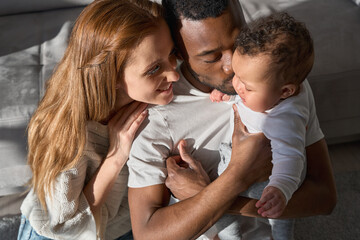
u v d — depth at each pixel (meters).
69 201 1.05
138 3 0.90
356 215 1.72
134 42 0.86
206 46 0.87
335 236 1.67
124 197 1.25
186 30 0.86
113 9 0.87
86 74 0.93
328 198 1.08
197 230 0.97
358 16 1.79
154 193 1.03
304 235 1.68
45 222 1.10
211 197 0.97
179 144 1.06
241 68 0.86
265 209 0.87
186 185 1.02
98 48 0.89
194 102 1.07
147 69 0.90
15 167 1.65
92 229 1.11
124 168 1.15
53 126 1.03
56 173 1.03
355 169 1.89
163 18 0.90
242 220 1.30
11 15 2.07
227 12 0.84
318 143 1.11
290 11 1.85
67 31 1.92
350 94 1.68
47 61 1.79
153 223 1.00
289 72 0.84
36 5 2.06
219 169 1.10
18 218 1.78
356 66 1.63
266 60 0.83
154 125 1.04
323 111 1.72
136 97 0.97
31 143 1.09
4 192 1.81
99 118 1.03
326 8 1.84
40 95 1.64
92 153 1.07
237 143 1.01
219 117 1.09
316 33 1.73
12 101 1.62
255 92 0.88
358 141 2.01
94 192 1.10
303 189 1.06
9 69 1.74
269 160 1.00
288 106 0.92
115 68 0.91
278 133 0.92
